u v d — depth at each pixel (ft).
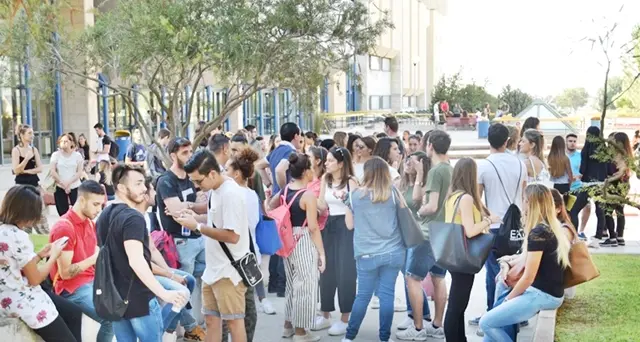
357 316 26.37
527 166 32.01
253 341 27.73
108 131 98.27
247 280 22.70
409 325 28.71
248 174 25.11
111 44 45.11
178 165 26.73
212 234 22.06
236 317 22.90
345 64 47.62
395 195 25.90
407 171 30.04
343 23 46.03
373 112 175.83
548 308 22.61
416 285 27.53
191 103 45.19
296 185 26.94
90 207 22.89
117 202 20.33
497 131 28.27
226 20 41.93
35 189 21.04
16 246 20.42
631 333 27.45
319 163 29.81
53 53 45.09
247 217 23.45
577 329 28.30
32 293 20.81
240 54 41.78
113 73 48.37
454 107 219.82
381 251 25.68
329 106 164.45
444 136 27.78
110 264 19.83
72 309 22.62
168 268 24.50
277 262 34.22
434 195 27.07
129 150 62.18
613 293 33.42
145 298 20.06
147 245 20.16
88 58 47.85
